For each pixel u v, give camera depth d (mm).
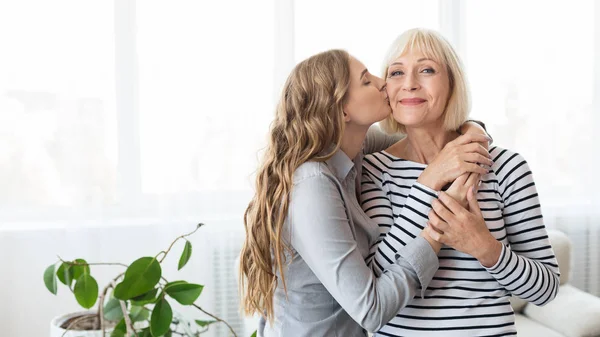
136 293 1706
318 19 3357
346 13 3375
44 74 3135
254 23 3275
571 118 3678
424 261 1375
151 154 3211
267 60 3295
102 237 3182
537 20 3600
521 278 1429
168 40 3199
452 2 3492
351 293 1329
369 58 3412
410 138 1615
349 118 1487
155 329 1734
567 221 3701
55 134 3156
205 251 3258
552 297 1499
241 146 3287
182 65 3217
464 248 1401
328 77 1451
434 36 1563
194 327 3242
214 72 3248
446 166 1438
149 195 3238
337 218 1358
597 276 3754
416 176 1578
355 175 1534
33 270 3145
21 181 3148
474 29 3557
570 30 3633
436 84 1525
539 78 3629
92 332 1852
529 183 1514
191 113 3234
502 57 3592
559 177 3701
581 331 2838
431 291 1494
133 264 1729
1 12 3088
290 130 1444
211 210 3268
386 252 1444
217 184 3264
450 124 1569
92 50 3154
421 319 1492
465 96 1571
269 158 1460
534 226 1508
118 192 3203
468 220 1395
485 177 1521
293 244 1401
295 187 1388
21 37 3109
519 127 3641
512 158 1525
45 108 3145
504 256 1413
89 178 3174
